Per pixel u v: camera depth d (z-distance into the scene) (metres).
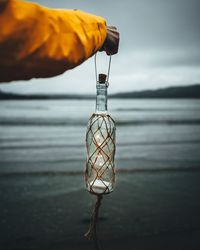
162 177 11.80
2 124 41.41
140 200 8.47
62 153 19.19
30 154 18.72
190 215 7.30
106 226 6.52
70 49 0.93
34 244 5.73
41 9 0.86
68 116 57.97
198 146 22.41
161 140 26.08
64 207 7.88
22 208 7.84
